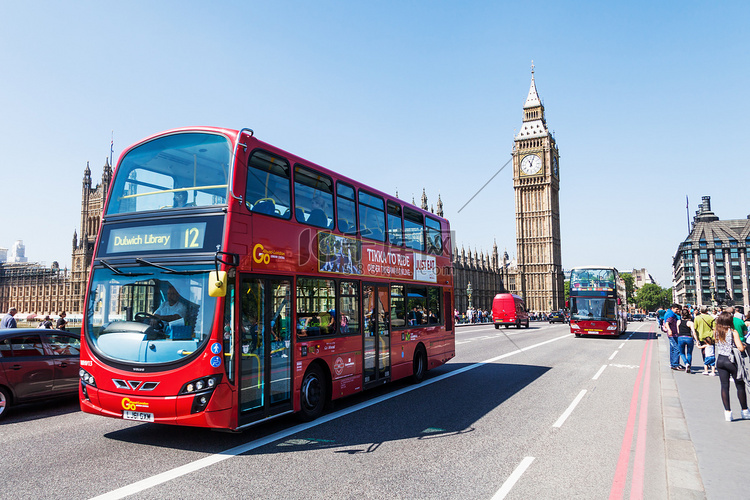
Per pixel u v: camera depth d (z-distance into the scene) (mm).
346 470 6484
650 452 7375
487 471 6484
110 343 7387
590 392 12352
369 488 5844
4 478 6121
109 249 7949
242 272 7617
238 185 7719
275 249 8453
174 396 6910
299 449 7426
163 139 8281
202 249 7398
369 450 7398
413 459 6969
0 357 9688
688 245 135250
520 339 31750
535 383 13734
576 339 32125
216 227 7449
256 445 7629
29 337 10289
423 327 14195
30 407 10898
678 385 13102
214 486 5863
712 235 132125
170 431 8523
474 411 10148
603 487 5945
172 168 8117
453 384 13562
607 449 7520
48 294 144250
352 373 10586
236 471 6414
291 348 8758
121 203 8227
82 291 130250
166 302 7324
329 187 10344
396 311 12727
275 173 8695
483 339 31688
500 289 145125
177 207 7797
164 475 6246
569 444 7777
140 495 5570
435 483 6031
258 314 7953
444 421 9273
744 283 127625
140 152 8383
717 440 7641
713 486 5699
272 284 8336
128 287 7578
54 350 10617
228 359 7207
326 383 9836
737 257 129125
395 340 12523
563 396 11820
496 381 14086
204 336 7051
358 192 11414
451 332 16250
